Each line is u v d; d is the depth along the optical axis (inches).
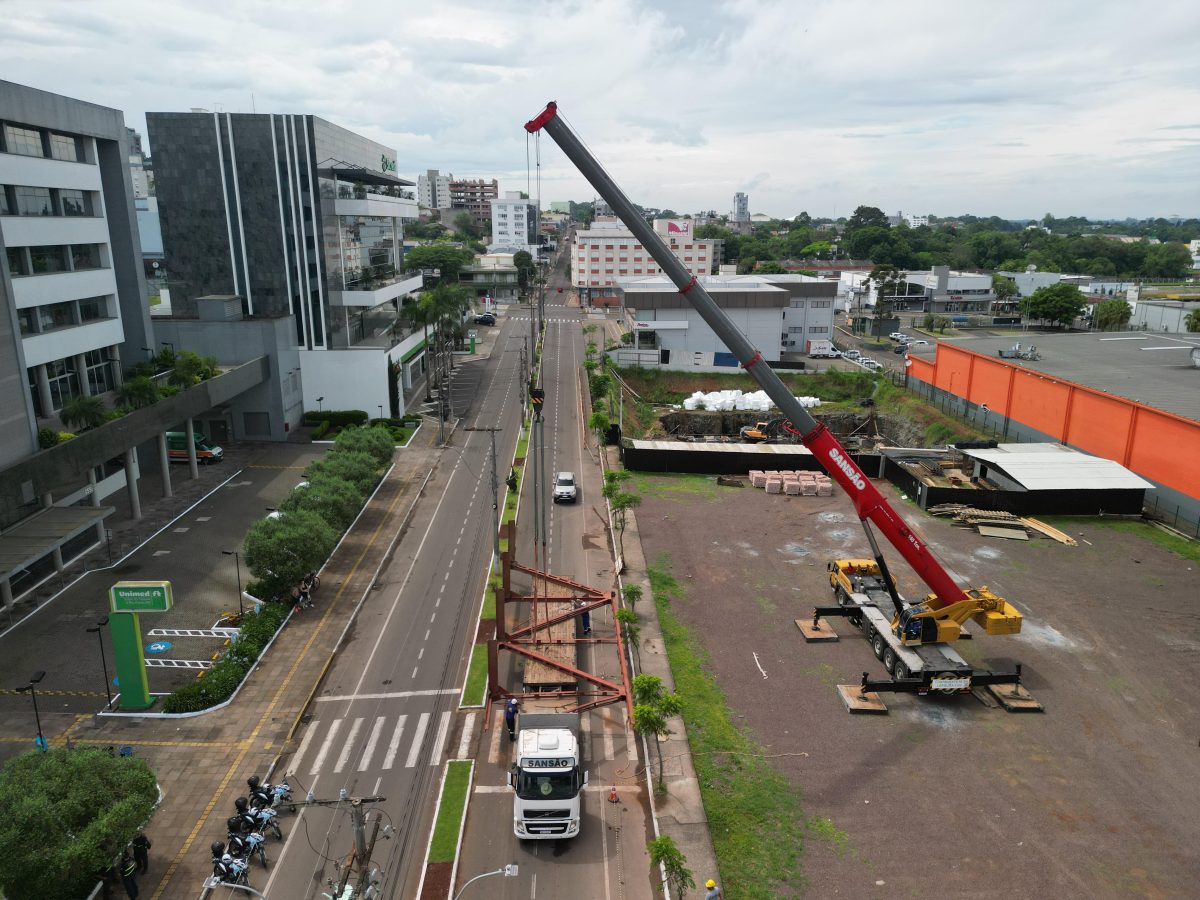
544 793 1184.8
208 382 2856.8
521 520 2581.2
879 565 1680.6
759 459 3102.9
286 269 3649.1
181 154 3511.3
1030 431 3302.2
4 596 1919.3
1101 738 1486.2
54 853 1007.0
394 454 3211.1
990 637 1851.6
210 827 1251.2
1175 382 3344.0
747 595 2053.4
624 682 1572.3
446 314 4630.9
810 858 1184.8
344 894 1011.9
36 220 2313.0
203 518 2534.5
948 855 1190.9
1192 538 2452.0
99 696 1594.5
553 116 1469.0
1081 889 1127.0
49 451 2034.9
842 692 1609.3
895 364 5280.5
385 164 4776.1
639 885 1147.3
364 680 1664.6
